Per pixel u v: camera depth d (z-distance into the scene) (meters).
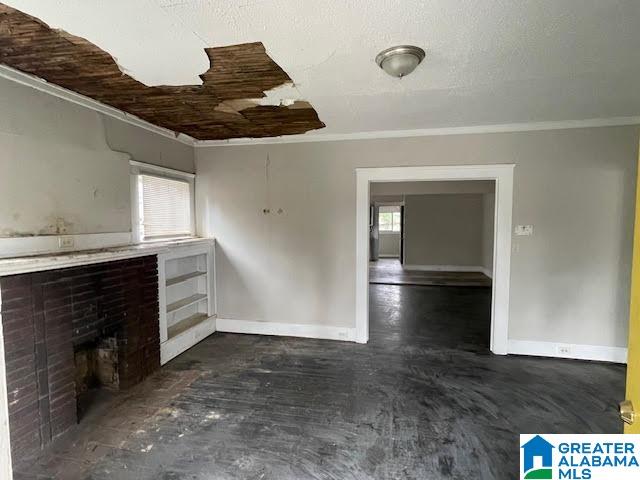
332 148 4.01
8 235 2.19
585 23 1.69
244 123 3.50
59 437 2.33
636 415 0.93
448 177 3.72
